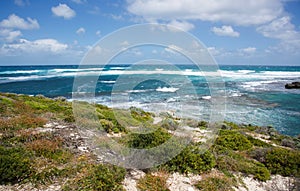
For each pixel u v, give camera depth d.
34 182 6.16
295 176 8.05
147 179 6.77
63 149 8.15
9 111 12.98
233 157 9.05
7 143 8.20
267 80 52.88
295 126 19.59
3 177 6.02
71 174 6.59
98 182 6.03
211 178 7.13
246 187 7.20
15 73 68.75
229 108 25.44
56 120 12.06
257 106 26.59
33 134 9.20
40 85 41.50
